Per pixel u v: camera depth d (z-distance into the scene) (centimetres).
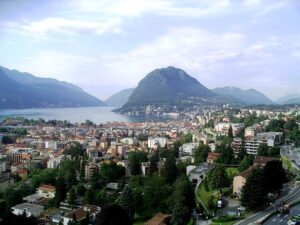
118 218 15950
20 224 15662
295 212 18025
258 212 18588
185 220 17975
